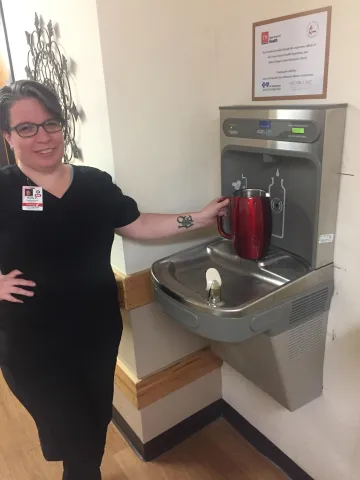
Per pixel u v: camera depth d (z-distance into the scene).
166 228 1.39
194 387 1.79
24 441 1.85
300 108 1.12
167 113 1.40
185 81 1.41
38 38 1.63
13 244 1.18
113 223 1.31
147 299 1.52
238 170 1.45
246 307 1.11
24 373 1.26
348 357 1.30
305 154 1.14
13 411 2.03
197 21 1.38
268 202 1.26
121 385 1.71
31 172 1.18
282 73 1.24
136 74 1.30
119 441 1.83
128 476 1.67
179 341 1.69
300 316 1.24
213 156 1.55
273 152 1.23
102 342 1.36
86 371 1.35
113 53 1.24
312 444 1.52
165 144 1.43
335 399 1.39
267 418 1.68
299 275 1.22
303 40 1.16
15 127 1.10
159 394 1.66
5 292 1.17
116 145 1.33
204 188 1.57
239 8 1.32
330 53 1.11
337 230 1.22
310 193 1.20
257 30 1.28
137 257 1.48
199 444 1.80
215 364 1.80
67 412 1.33
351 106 1.09
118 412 1.85
